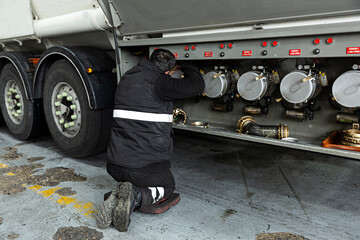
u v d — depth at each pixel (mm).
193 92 2031
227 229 1982
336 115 2248
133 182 2033
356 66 1886
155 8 2387
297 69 2201
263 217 2133
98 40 3180
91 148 3082
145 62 2053
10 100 3982
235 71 2621
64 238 1878
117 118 2037
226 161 3270
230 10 2047
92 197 2414
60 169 3008
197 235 1914
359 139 1849
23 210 2211
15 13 3539
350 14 1681
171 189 2191
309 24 1837
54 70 3217
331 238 1891
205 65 2775
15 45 4176
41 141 4023
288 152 3557
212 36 2225
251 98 2406
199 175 2885
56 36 3389
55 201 2346
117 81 2947
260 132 2266
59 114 3311
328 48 1772
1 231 1950
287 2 1797
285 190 2568
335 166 3125
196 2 2150
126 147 1989
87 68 2869
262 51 2031
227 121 2848
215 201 2367
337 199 2410
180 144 3898
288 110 2404
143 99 1961
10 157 3371
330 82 2230
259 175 2887
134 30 2715
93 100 2859
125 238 1880
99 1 2561
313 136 2391
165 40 2490
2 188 2570
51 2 3111
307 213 2191
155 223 2053
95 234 1919
